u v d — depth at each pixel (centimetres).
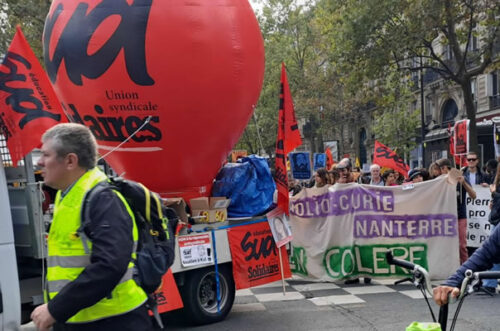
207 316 622
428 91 3931
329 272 870
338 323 613
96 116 612
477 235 935
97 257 241
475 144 2080
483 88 3262
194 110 604
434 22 1934
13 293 417
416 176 945
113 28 581
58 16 614
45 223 526
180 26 584
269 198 706
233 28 617
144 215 281
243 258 655
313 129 4559
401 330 577
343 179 911
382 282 865
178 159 632
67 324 260
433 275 848
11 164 532
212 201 637
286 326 609
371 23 1952
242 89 632
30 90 502
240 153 2066
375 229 857
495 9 1988
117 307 256
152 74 581
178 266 586
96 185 259
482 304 674
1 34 1859
